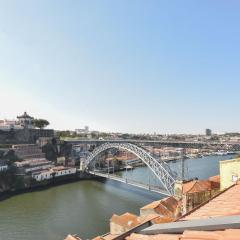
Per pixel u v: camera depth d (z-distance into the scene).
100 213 115.62
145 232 11.57
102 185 179.38
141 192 155.00
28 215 113.38
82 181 195.12
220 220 10.13
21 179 166.12
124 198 141.25
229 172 35.28
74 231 95.00
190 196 79.56
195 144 182.12
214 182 88.25
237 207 14.13
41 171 189.38
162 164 132.88
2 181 157.62
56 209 122.19
